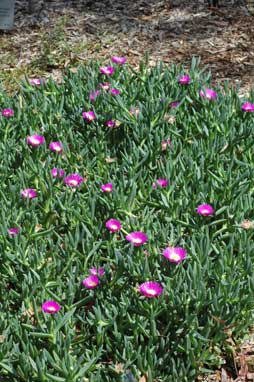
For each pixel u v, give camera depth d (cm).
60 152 473
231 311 350
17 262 390
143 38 721
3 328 347
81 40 720
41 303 362
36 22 751
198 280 357
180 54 696
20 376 331
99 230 408
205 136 489
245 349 372
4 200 433
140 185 435
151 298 347
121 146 499
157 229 410
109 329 358
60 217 425
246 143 476
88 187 450
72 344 353
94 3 779
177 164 457
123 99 523
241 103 507
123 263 368
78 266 382
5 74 676
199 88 523
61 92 545
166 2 773
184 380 349
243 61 680
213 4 762
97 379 330
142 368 339
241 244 384
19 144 501
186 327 351
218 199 425
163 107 494
